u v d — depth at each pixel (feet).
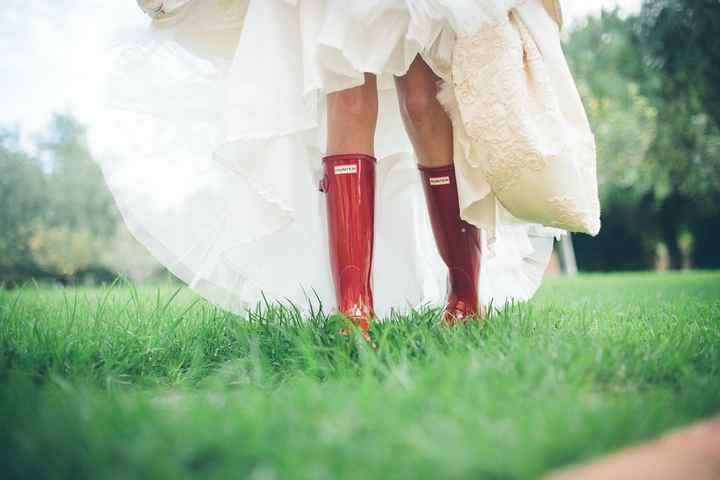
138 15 7.09
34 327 5.86
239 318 7.07
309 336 5.57
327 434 3.07
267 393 4.35
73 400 3.72
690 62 27.12
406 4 5.83
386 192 8.34
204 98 7.29
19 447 3.00
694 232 55.26
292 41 6.37
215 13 7.23
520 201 6.00
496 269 8.47
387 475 2.68
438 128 6.89
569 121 6.24
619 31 34.68
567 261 38.86
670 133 34.68
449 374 3.82
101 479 2.67
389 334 5.78
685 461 2.81
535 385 3.93
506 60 5.78
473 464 2.63
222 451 2.89
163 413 3.49
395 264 8.42
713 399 3.60
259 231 6.37
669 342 5.19
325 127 7.65
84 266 63.05
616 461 2.83
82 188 65.31
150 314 7.20
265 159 6.19
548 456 2.74
